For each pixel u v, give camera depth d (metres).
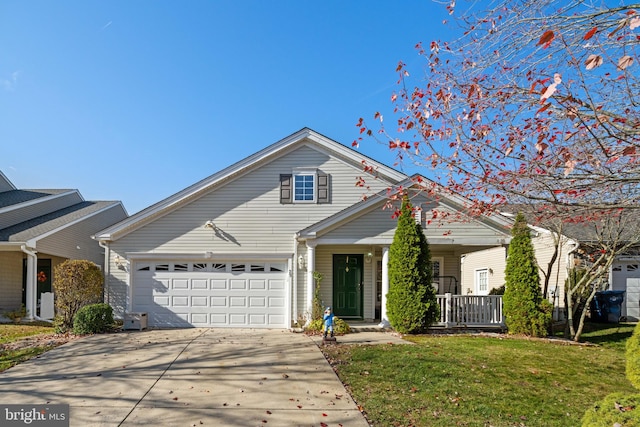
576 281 13.32
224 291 13.46
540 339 11.08
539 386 6.99
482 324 12.54
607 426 3.82
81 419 5.61
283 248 13.75
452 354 8.84
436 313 11.81
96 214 20.05
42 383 7.11
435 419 5.61
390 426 5.41
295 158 14.13
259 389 6.79
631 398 4.27
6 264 16.81
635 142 3.74
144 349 9.61
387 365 8.01
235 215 13.84
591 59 3.19
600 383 7.26
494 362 8.29
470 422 5.52
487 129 4.99
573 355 9.20
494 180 4.88
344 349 9.43
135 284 13.45
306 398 6.38
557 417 5.75
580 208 4.48
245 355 8.97
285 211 13.91
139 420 5.59
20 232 15.91
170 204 13.65
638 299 15.13
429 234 12.95
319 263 14.30
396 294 11.85
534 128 4.75
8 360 8.62
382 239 12.89
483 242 12.88
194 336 11.40
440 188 5.85
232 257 13.53
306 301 13.47
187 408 6.00
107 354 9.12
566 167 3.82
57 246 16.62
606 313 14.37
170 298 13.41
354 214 12.90
